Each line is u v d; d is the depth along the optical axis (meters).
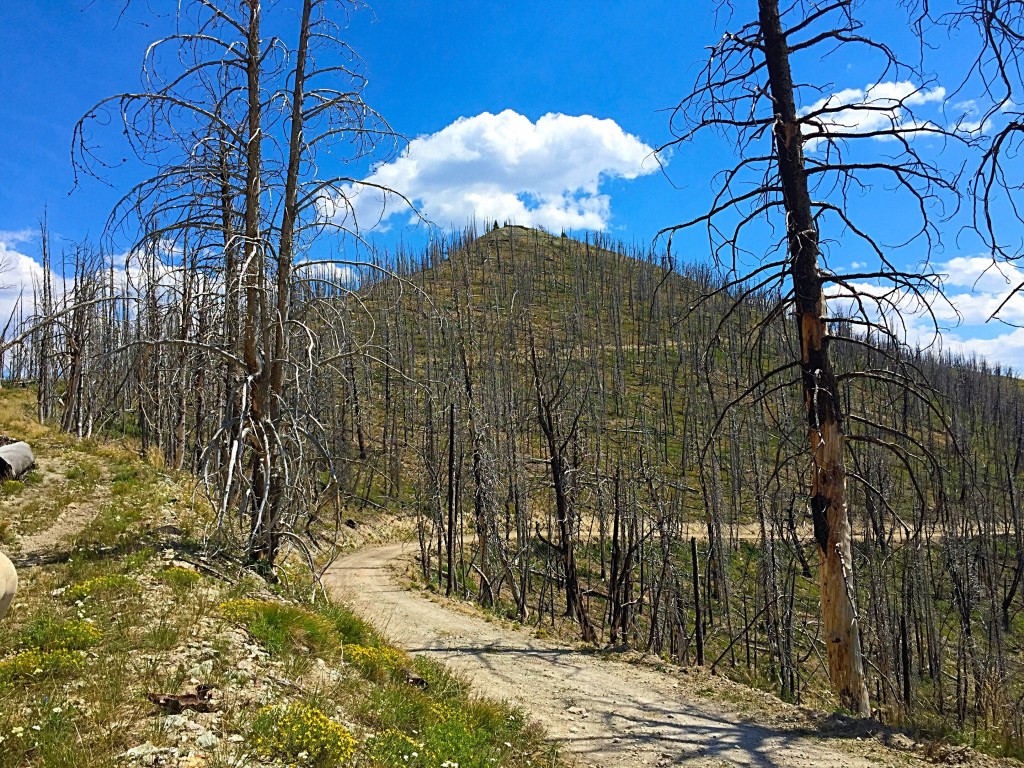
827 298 8.61
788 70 8.30
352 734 5.39
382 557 32.50
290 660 6.95
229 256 10.55
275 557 12.09
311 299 11.22
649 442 38.19
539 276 104.38
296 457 10.91
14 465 17.19
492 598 26.14
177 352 11.90
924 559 28.70
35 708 4.77
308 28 10.84
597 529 41.28
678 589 27.36
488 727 7.18
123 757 4.27
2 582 4.88
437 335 50.16
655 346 72.88
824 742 7.14
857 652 8.22
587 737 7.41
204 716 5.09
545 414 20.27
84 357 13.48
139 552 10.67
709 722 7.92
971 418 61.97
